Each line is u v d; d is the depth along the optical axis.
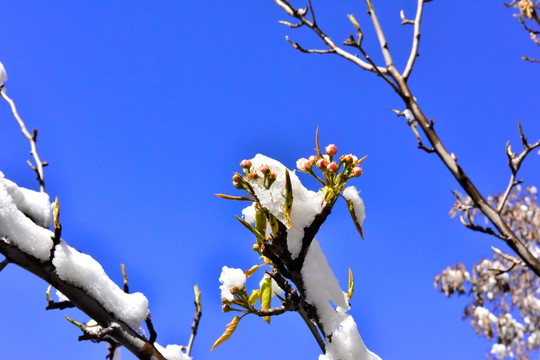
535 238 2.97
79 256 0.92
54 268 0.91
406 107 1.40
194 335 1.04
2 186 0.91
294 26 1.53
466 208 1.37
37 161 1.14
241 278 0.99
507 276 3.21
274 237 0.97
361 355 0.96
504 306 3.21
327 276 0.98
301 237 0.97
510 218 3.05
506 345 3.16
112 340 0.95
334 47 1.48
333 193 0.97
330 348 0.97
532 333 3.14
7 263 0.90
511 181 1.34
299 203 0.97
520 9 1.59
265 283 1.00
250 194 0.97
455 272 3.29
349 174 0.98
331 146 0.98
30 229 0.91
